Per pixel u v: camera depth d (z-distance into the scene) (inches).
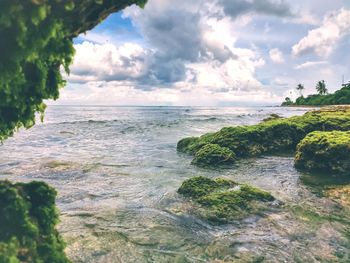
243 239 270.7
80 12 142.2
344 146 491.5
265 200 345.7
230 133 664.4
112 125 1523.1
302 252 249.3
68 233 273.1
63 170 513.3
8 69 124.0
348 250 253.1
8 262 118.7
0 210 133.0
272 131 679.7
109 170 521.0
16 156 657.6
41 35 125.6
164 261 234.2
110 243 258.2
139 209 335.6
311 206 343.9
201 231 285.4
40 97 146.7
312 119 716.7
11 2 116.3
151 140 953.5
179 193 371.2
